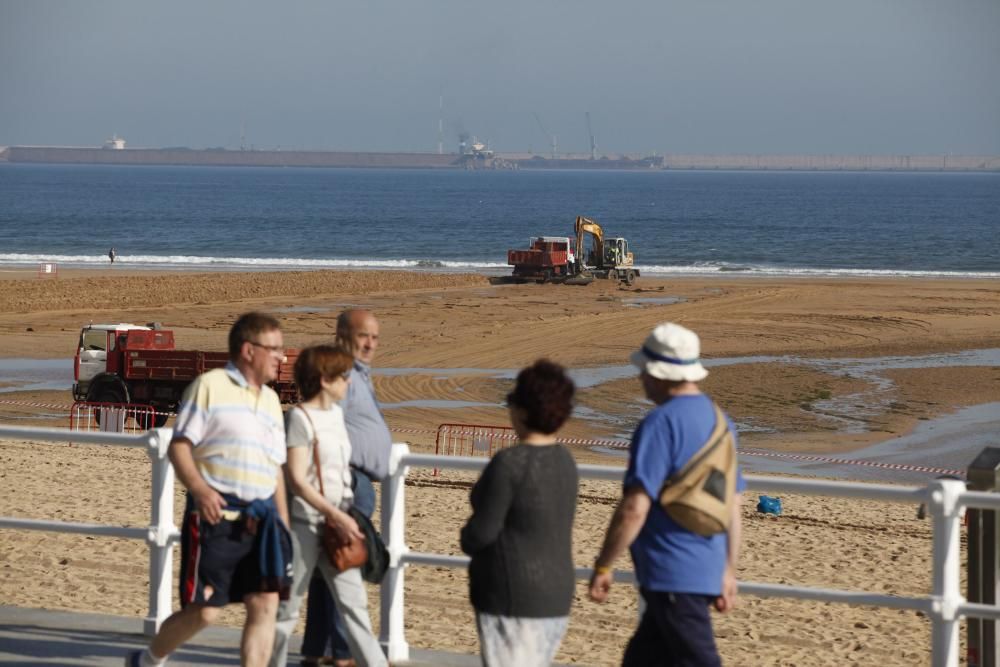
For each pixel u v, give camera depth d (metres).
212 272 151.00
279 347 13.61
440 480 43.03
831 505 40.19
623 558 30.06
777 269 167.62
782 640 23.55
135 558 28.25
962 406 66.81
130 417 60.75
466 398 68.31
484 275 148.88
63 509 33.72
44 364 77.75
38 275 141.38
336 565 13.67
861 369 78.19
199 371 60.41
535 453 11.54
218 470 13.18
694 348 11.95
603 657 21.77
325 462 13.82
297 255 191.00
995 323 101.62
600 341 90.25
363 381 15.05
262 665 13.41
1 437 16.33
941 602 13.12
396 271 154.75
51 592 25.03
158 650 13.84
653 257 191.25
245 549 13.20
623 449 54.50
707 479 11.51
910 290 129.75
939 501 13.05
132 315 103.38
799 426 61.47
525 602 11.48
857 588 28.23
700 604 11.67
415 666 15.56
